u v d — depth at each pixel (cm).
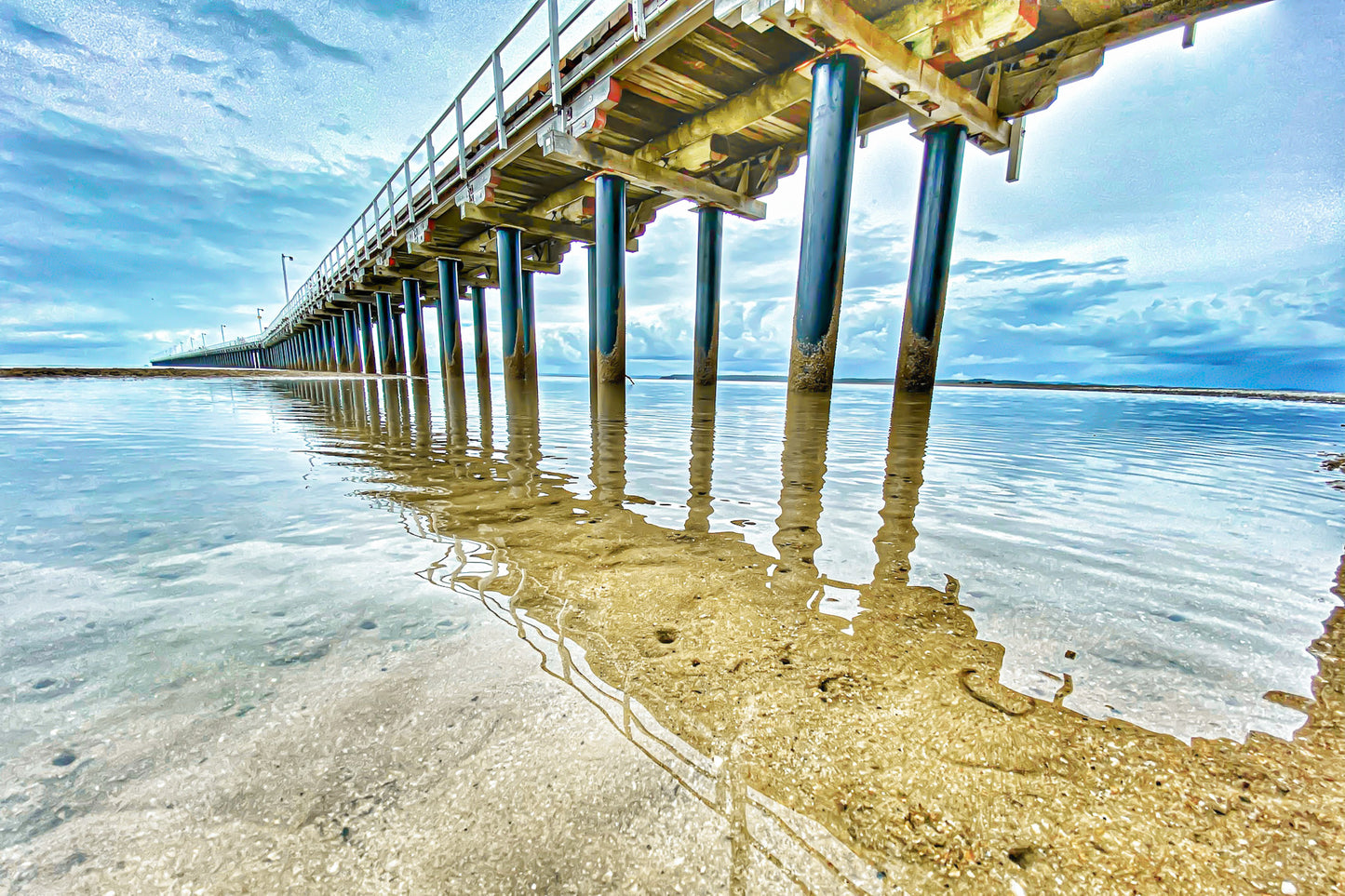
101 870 63
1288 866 67
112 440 416
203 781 75
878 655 112
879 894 62
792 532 196
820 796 75
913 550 178
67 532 186
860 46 590
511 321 1403
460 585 144
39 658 105
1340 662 110
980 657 111
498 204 1288
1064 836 70
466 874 63
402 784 75
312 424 534
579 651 111
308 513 214
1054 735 88
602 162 929
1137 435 509
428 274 1959
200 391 1083
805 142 1009
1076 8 674
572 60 846
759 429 514
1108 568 163
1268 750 84
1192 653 114
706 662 108
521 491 256
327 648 110
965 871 65
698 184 1061
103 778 75
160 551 168
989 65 764
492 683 98
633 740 84
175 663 103
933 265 795
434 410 701
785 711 93
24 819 69
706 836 68
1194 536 196
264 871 63
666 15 668
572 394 1139
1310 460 378
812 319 671
